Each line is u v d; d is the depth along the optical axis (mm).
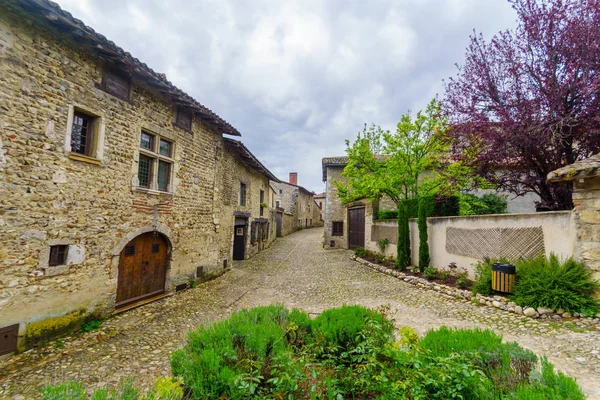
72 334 4477
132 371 3406
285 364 2324
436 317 5125
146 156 6336
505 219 6148
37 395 2922
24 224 3922
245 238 13047
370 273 9820
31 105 4039
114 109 5363
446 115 8594
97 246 5000
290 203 31609
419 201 8961
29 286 3961
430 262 8789
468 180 8594
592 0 6125
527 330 4266
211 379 2145
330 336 3000
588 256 4699
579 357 3332
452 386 2025
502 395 1886
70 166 4547
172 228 6965
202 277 8281
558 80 6559
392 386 2033
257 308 3648
